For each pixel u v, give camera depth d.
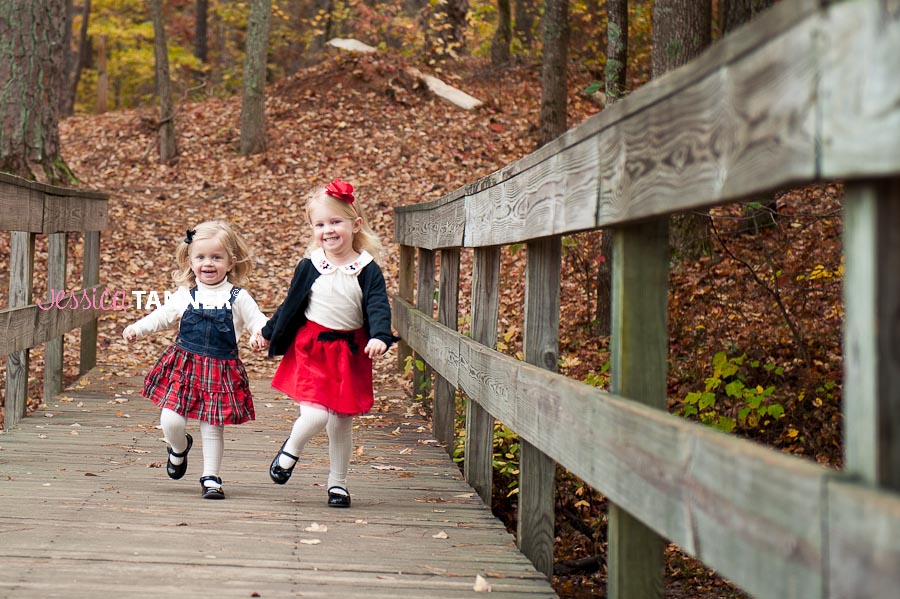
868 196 1.67
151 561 4.05
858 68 1.62
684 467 2.37
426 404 8.77
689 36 10.88
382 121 18.89
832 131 1.69
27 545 4.22
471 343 5.61
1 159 13.88
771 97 1.92
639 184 2.73
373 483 6.01
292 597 3.66
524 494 4.38
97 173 17.67
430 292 8.59
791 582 1.83
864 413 1.69
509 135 18.48
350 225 5.33
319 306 5.29
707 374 9.01
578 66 21.92
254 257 14.57
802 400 8.48
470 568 4.17
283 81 20.92
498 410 4.81
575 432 3.38
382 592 3.78
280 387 5.38
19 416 7.74
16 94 13.89
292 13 31.56
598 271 11.03
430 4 21.69
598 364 10.06
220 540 4.45
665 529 2.49
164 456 6.62
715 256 11.15
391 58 21.02
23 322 7.34
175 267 14.01
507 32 22.38
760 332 9.54
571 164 3.51
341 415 5.30
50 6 14.15
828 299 9.77
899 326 1.66
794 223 11.71
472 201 5.71
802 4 1.79
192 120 19.86
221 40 34.12
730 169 2.11
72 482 5.66
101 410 8.33
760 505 1.96
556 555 7.71
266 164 17.52
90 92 36.56
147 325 5.47
